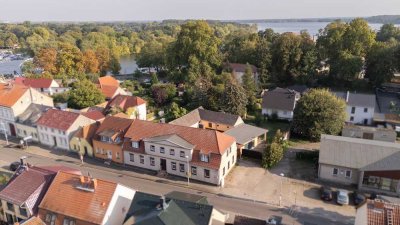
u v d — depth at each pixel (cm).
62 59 12950
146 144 5619
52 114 6969
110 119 6322
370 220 3134
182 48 10825
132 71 16962
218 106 8362
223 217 3738
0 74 15388
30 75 12181
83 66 13400
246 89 8931
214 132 5419
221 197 4847
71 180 3975
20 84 9462
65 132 6506
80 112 7312
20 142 6838
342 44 10612
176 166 5459
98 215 3619
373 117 7806
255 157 6038
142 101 8406
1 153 6519
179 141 5394
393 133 6397
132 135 5841
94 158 6216
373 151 5181
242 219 3803
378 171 4853
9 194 4047
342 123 6825
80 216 3656
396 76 12000
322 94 6900
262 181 5284
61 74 12450
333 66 10400
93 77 12650
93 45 19962
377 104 8669
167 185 5206
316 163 5819
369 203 3375
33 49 19138
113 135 5938
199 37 10694
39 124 6869
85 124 6875
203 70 10138
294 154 6253
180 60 11050
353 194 4812
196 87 8931
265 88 10688
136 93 10400
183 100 9394
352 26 10619
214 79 9662
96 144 6153
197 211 3341
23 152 6556
